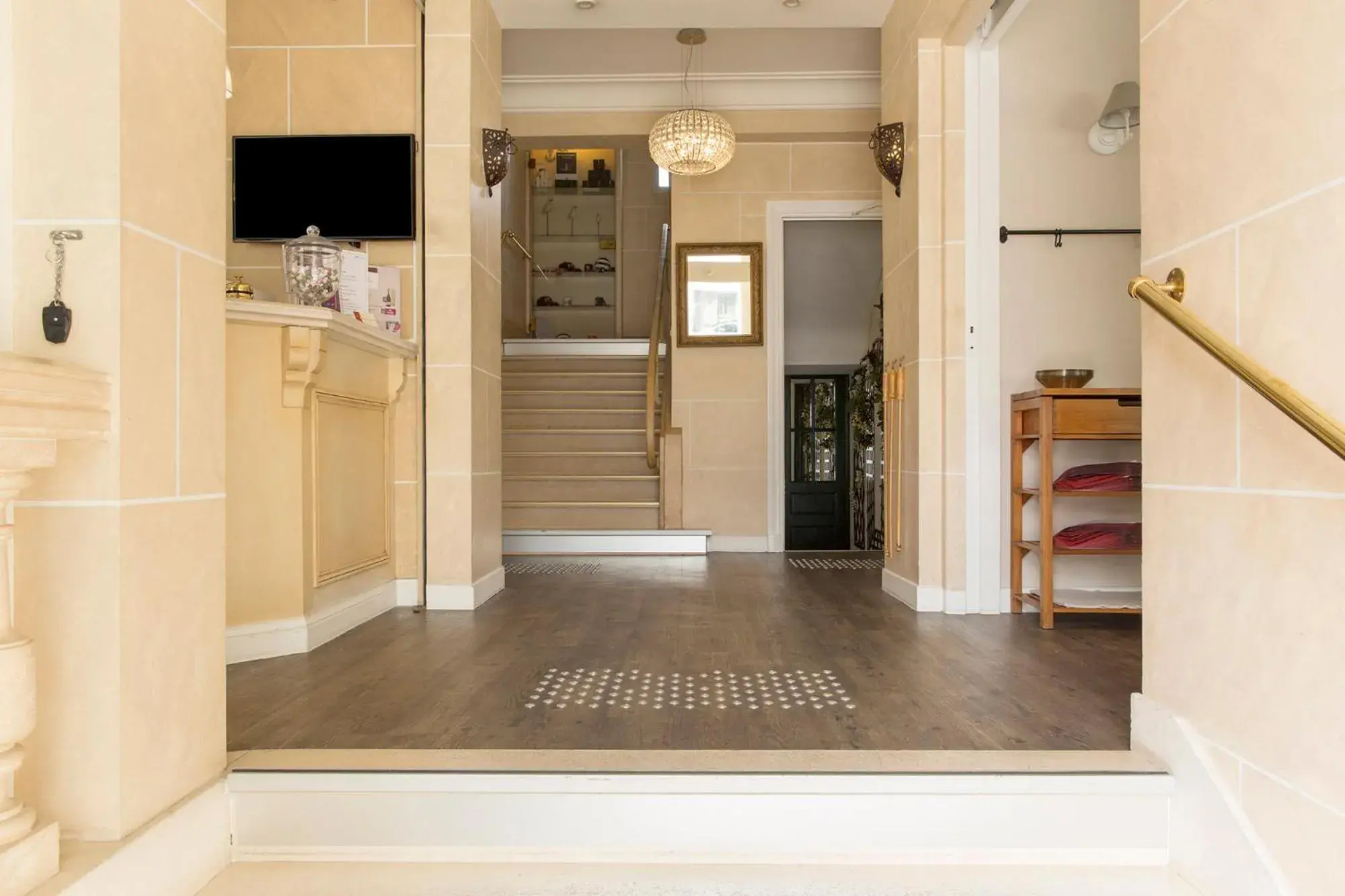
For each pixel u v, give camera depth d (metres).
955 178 3.86
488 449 4.39
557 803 1.79
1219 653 1.65
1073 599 3.68
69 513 1.44
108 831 1.45
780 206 6.56
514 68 6.00
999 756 1.90
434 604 4.02
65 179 1.45
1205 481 1.70
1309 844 1.41
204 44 1.73
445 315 4.06
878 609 3.97
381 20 4.07
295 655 3.02
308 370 3.00
